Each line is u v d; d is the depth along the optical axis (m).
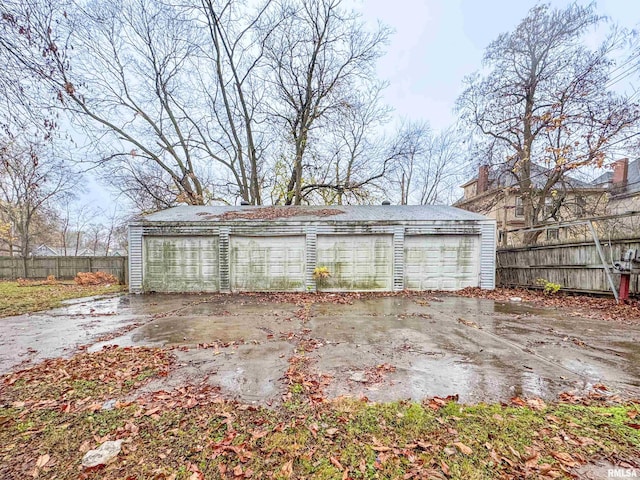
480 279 9.79
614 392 2.71
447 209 11.43
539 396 2.64
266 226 9.70
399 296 8.75
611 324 5.26
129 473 1.77
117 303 7.88
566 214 14.45
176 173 16.81
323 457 1.90
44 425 2.28
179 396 2.70
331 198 18.09
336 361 3.53
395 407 2.45
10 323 5.68
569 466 1.78
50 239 30.03
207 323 5.52
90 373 3.22
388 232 9.70
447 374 3.12
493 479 1.68
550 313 6.23
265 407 2.49
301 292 9.62
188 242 9.75
